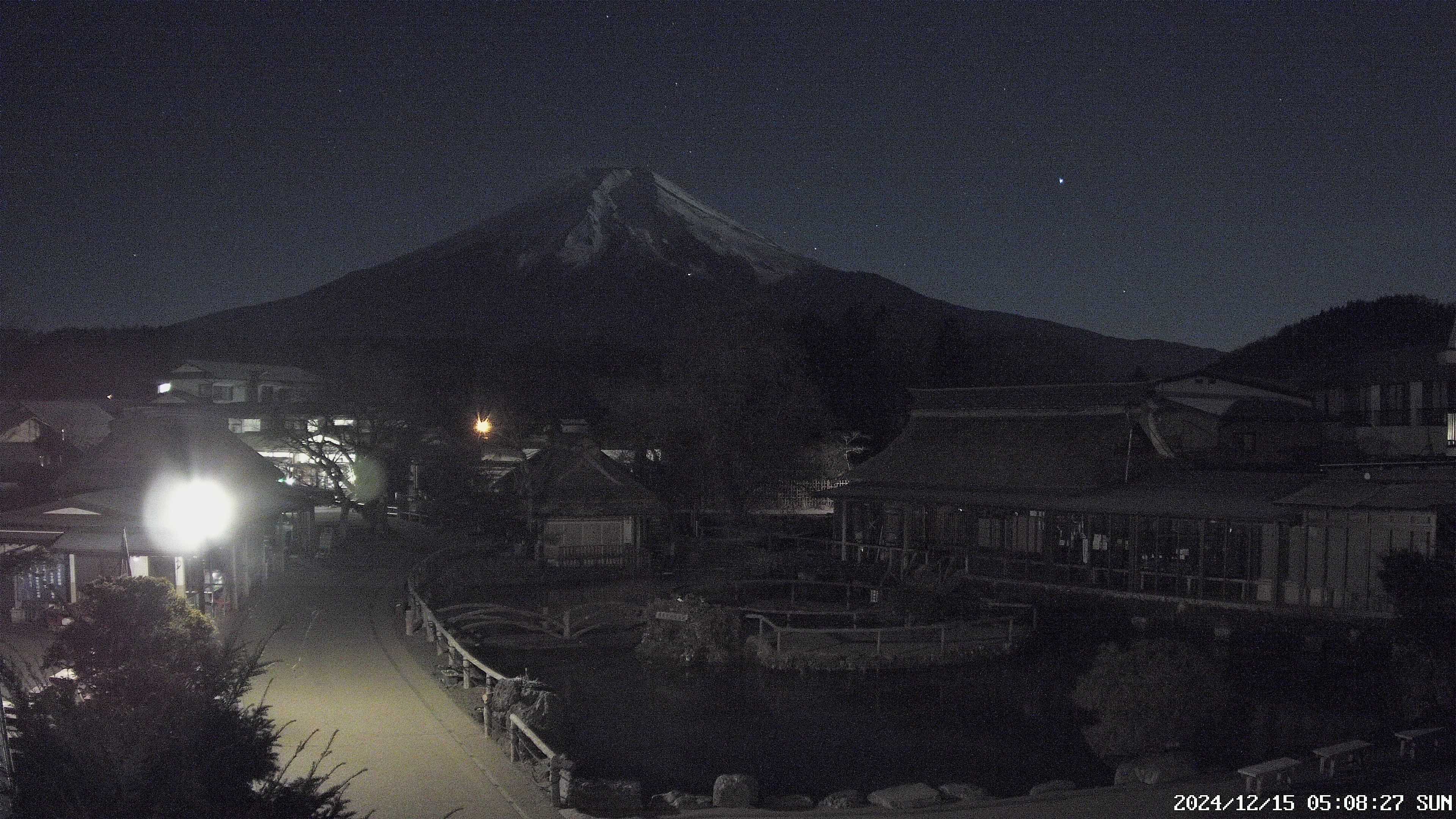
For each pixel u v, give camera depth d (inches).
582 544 1652.3
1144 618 1274.6
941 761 772.0
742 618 1275.8
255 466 1343.5
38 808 347.3
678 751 792.9
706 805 598.2
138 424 1233.4
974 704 949.8
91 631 415.2
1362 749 626.2
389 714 722.2
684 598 1214.3
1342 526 1199.6
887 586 1488.7
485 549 1706.4
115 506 987.9
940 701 960.3
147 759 367.9
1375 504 1156.5
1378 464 1295.5
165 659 414.0
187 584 983.6
